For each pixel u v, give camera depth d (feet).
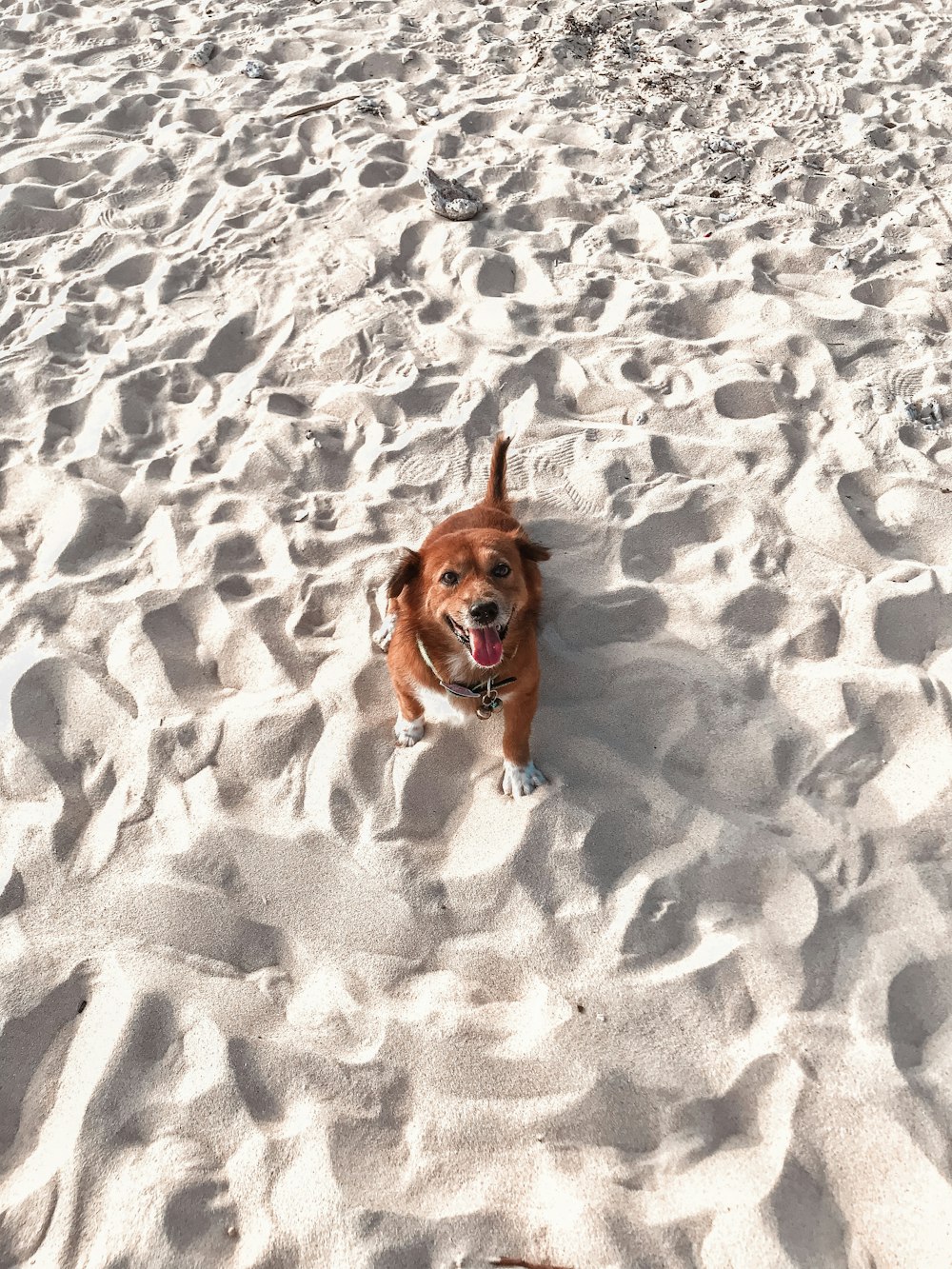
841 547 4.81
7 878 3.89
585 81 7.91
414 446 5.38
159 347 5.96
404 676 4.02
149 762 4.19
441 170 7.06
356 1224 3.11
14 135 7.60
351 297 6.23
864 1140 3.25
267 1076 3.43
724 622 4.58
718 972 3.61
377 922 3.79
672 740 4.24
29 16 9.07
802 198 6.78
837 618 4.56
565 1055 3.44
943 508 4.91
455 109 7.63
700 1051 3.46
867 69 7.91
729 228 6.51
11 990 3.61
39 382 5.76
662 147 7.24
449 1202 3.19
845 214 6.63
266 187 6.98
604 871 3.89
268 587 4.79
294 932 3.79
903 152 7.07
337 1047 3.50
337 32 8.66
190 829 4.00
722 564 4.81
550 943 3.71
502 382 5.64
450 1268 3.07
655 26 8.77
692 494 5.05
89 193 7.04
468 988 3.64
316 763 4.20
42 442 5.47
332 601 4.73
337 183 7.04
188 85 8.12
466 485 5.21
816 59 8.13
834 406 5.45
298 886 3.87
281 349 5.98
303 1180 3.21
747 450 5.22
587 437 5.36
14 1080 3.47
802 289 6.13
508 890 3.84
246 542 4.99
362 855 3.95
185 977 3.66
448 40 8.54
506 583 3.68
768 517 4.95
